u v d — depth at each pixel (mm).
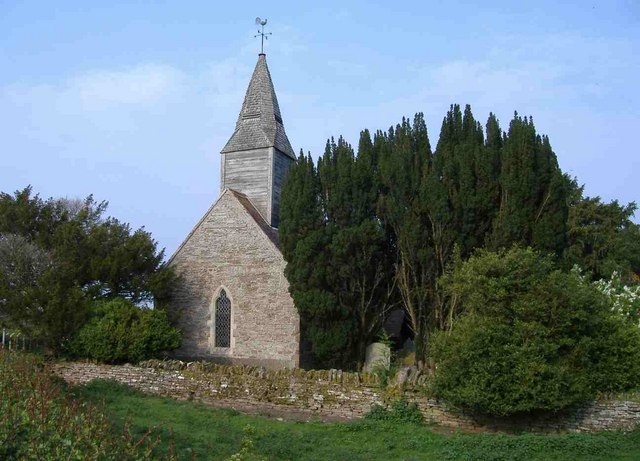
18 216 27484
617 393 16266
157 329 23547
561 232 19062
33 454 7840
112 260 25422
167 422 15367
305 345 25609
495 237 19156
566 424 16000
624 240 36812
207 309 27312
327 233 22938
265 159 30281
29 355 18312
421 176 21438
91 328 22688
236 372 19812
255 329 26203
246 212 27203
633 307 19766
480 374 15578
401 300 23266
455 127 22500
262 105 31406
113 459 8695
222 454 12227
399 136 22766
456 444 14117
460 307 19875
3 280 23422
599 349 16531
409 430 15930
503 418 16266
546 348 15602
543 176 19281
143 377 20844
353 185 22750
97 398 18344
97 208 32688
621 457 13414
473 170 20344
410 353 24688
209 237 27766
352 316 23094
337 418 17484
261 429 15570
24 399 9859
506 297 16250
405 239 20953
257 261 26609
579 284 17031
